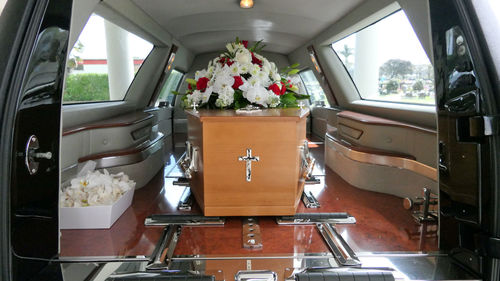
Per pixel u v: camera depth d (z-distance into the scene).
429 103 2.85
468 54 1.07
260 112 1.80
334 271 1.17
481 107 1.06
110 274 1.15
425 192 1.84
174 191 2.40
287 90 2.48
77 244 1.50
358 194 2.35
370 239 1.59
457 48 1.12
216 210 1.66
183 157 3.54
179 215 1.78
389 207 2.06
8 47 0.93
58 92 1.19
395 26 3.24
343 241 1.45
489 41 1.04
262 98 2.06
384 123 2.43
